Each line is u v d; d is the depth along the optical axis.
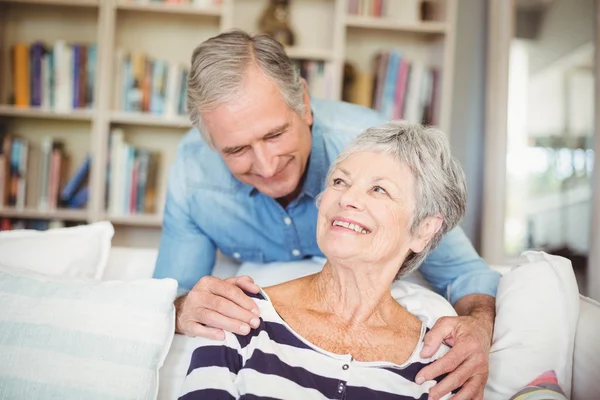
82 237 1.67
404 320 1.45
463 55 3.72
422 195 1.36
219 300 1.33
